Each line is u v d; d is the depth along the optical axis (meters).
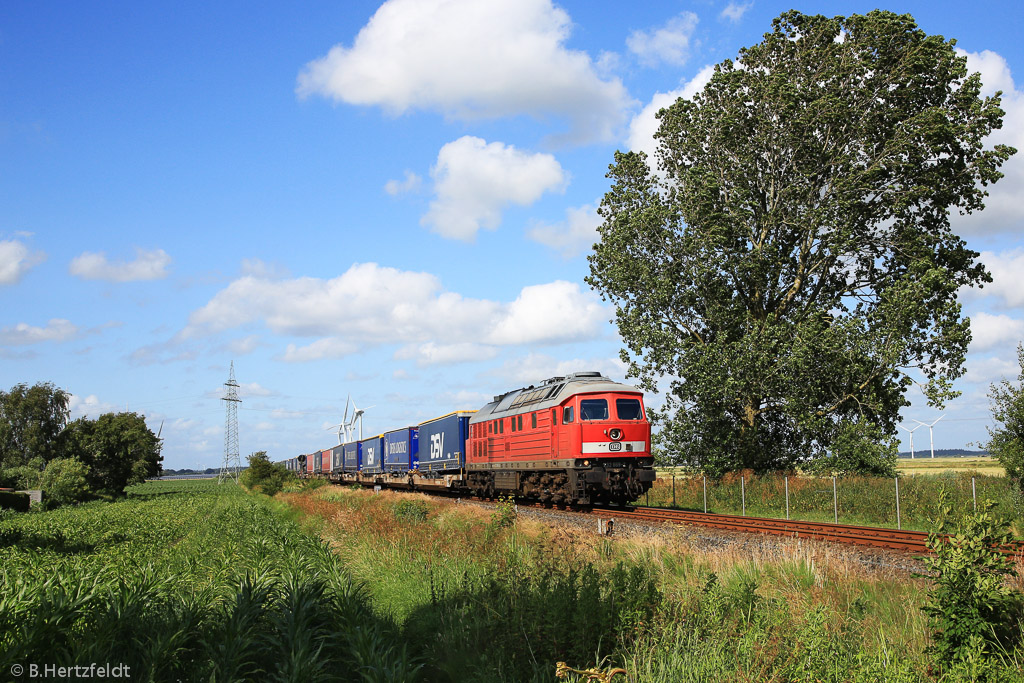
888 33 32.75
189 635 9.38
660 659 7.57
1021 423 22.75
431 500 29.25
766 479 29.28
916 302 30.77
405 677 8.17
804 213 33.97
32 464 69.81
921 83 32.47
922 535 16.28
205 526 25.86
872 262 34.84
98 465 76.88
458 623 9.80
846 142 33.75
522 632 8.88
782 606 8.78
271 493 58.84
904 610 9.16
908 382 32.78
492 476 35.28
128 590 10.23
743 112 35.25
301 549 17.36
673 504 32.38
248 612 9.95
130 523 29.61
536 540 14.89
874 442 31.36
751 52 35.59
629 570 10.73
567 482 27.08
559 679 7.78
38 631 8.16
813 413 33.69
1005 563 7.95
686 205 34.66
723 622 8.63
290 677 8.10
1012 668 7.14
